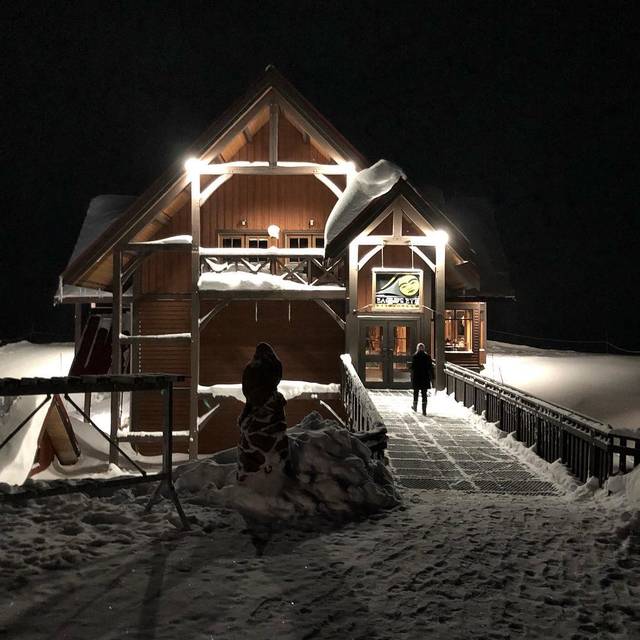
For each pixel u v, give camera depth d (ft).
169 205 54.65
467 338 69.62
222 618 13.91
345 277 56.08
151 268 58.80
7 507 20.02
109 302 70.28
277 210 58.85
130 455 54.95
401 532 20.68
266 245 59.00
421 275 56.70
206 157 52.01
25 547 17.08
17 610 13.76
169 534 18.62
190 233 58.59
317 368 58.75
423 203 50.57
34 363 88.33
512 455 34.73
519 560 18.63
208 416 54.65
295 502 21.53
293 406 59.00
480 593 16.16
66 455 52.70
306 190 59.00
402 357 57.00
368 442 29.04
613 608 15.61
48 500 20.66
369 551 18.65
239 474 21.97
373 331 59.11
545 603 15.79
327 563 17.49
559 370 81.51
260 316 58.95
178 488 23.13
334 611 14.60
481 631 14.11
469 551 19.17
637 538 20.80
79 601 14.34
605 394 66.28
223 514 20.66
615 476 26.55
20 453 45.06
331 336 58.90
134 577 15.71
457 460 33.42
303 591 15.56
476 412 45.73
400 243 52.01
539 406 34.45
